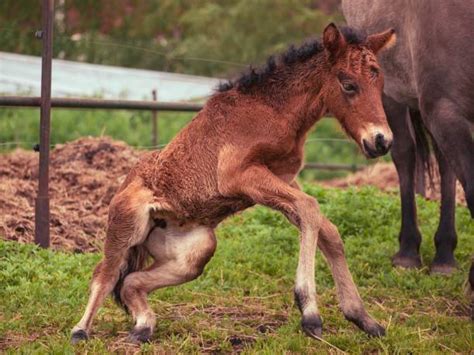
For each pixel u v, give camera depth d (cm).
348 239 859
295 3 2141
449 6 656
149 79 1767
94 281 607
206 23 2173
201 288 712
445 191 791
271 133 602
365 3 786
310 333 575
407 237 805
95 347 569
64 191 943
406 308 681
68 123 1691
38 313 641
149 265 643
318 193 1001
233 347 589
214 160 611
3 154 1095
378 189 1111
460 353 580
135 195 606
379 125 573
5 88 1532
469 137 656
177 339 596
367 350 578
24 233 830
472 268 654
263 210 938
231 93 625
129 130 1689
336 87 589
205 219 621
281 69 616
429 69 669
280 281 742
